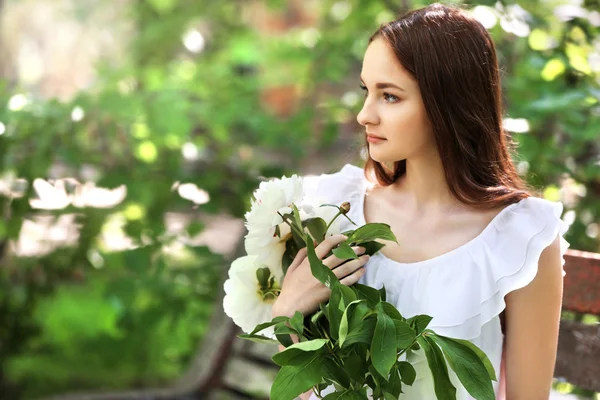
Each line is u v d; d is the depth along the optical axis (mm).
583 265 1751
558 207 1394
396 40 1361
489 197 1425
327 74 3789
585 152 2514
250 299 1441
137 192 3004
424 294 1416
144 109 3037
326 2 3984
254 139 3494
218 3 5027
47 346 4363
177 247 3158
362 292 1334
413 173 1499
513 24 2287
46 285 3479
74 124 2951
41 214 3068
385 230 1303
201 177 3133
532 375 1397
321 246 1381
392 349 1163
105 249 3395
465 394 1402
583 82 2469
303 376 1190
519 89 2482
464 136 1402
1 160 2936
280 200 1345
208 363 2773
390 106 1386
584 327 1806
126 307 3193
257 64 4711
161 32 5004
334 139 3418
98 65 3504
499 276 1371
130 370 4188
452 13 1403
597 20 2477
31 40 9805
